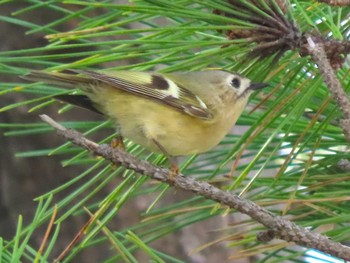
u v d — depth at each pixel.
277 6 1.87
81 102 1.89
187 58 1.87
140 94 1.89
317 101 1.90
